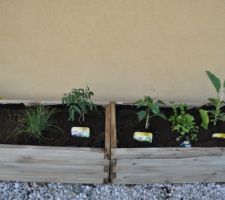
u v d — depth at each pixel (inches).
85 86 74.4
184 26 68.2
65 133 64.2
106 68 72.4
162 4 65.6
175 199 64.2
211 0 65.7
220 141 64.7
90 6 65.1
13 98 75.5
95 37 68.6
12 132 63.7
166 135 65.4
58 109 69.6
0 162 60.8
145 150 59.1
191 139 64.8
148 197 64.2
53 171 62.4
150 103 64.0
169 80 74.5
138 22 67.3
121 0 64.9
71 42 68.8
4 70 71.7
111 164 60.6
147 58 71.6
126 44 69.6
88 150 59.2
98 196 64.0
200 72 73.8
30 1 63.9
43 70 72.1
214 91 76.2
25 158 59.9
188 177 65.0
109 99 76.1
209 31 69.0
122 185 66.4
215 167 63.1
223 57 72.2
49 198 63.2
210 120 69.4
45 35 67.7
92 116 68.4
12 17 65.3
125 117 69.1
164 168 62.3
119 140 63.3
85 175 63.3
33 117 62.5
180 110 71.4
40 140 62.4
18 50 69.2
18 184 65.7
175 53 71.2
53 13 65.5
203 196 65.1
